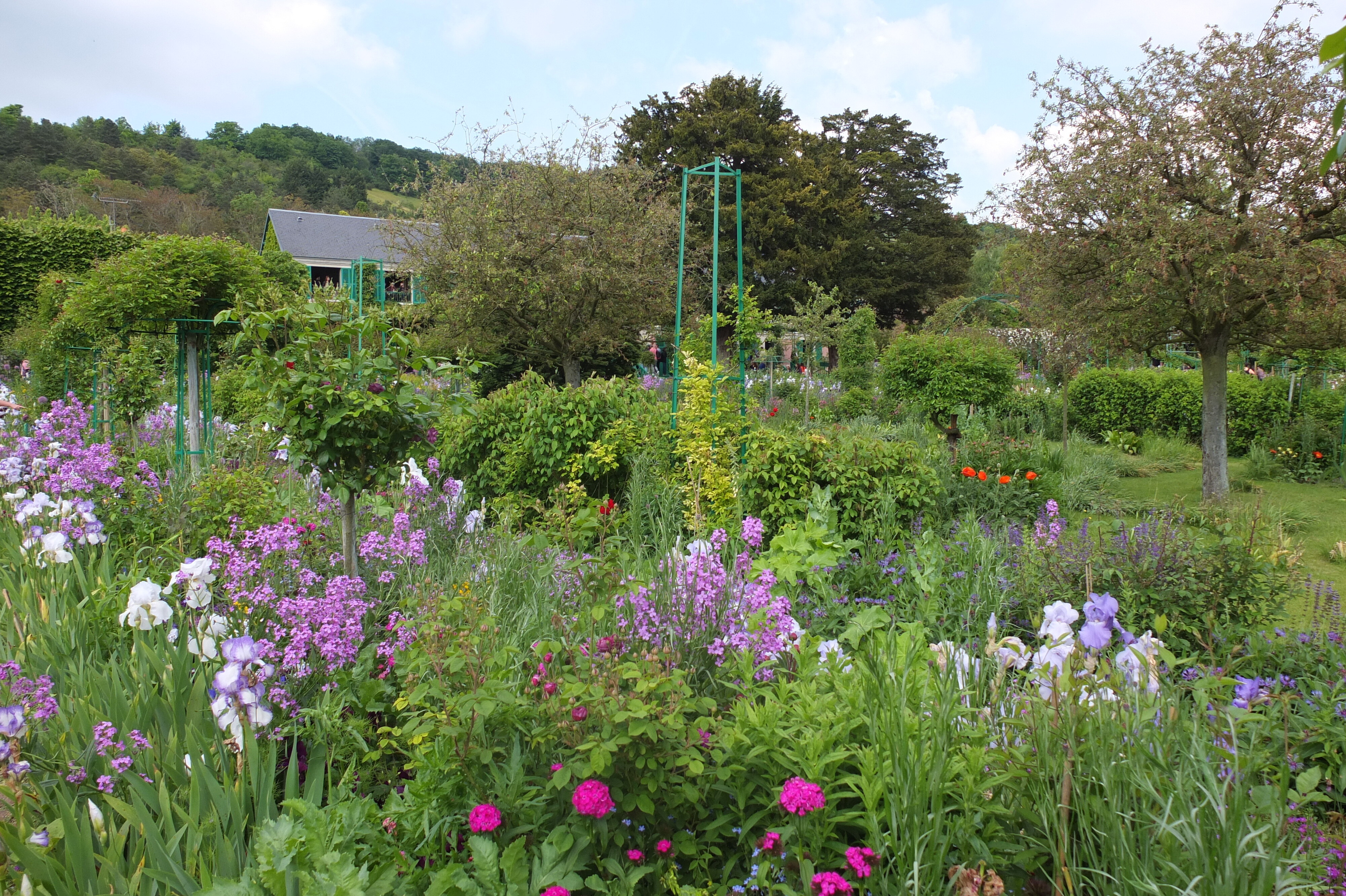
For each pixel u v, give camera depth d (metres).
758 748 2.08
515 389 7.59
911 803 1.88
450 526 5.12
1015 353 15.81
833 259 29.59
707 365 6.57
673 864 2.03
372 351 4.07
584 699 2.04
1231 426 12.67
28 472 5.30
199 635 2.81
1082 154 7.75
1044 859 1.94
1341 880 1.88
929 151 36.72
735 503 5.98
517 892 1.78
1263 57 7.20
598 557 3.21
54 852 2.02
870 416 13.88
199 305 7.52
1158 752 1.92
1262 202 7.30
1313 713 2.91
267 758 2.38
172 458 6.66
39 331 11.93
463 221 12.61
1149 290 7.54
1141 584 4.08
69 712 2.53
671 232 14.02
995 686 2.42
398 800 2.08
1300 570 4.61
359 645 3.15
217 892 1.75
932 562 4.29
